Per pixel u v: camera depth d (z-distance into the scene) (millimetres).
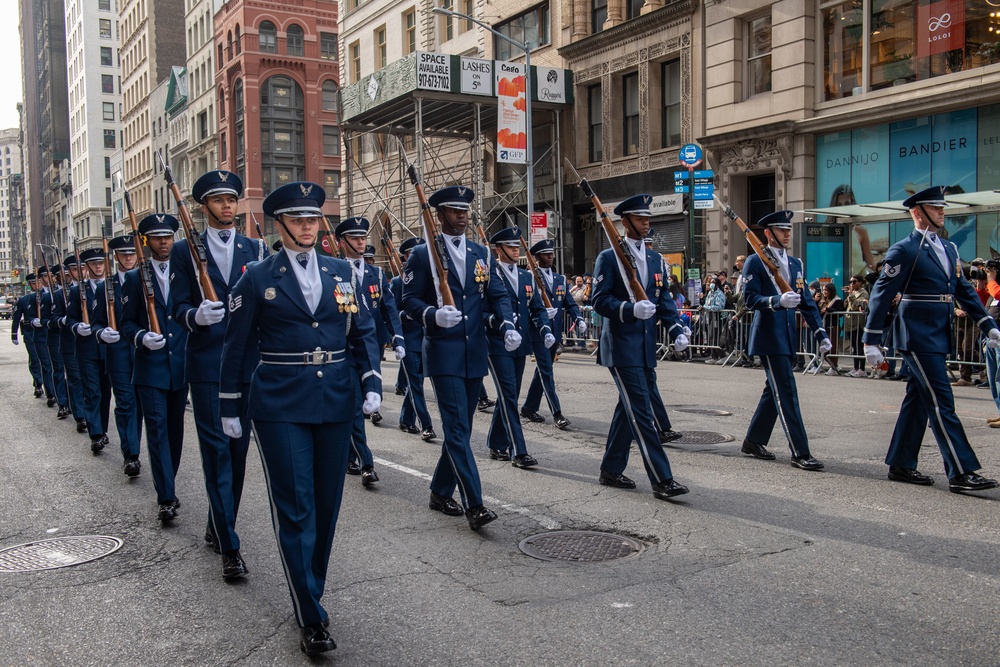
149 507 7043
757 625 4273
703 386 13586
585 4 27422
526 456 7965
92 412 9500
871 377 14789
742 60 22375
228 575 5180
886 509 6289
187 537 6145
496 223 31594
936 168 18359
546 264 11617
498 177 31422
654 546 5559
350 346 4719
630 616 4426
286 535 4195
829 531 5777
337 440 4430
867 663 3848
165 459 6527
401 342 9289
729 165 22281
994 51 17328
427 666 3932
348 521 6332
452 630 4320
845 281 18969
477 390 6473
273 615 4648
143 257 6426
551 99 27219
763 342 7734
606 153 26703
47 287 13359
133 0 78625
